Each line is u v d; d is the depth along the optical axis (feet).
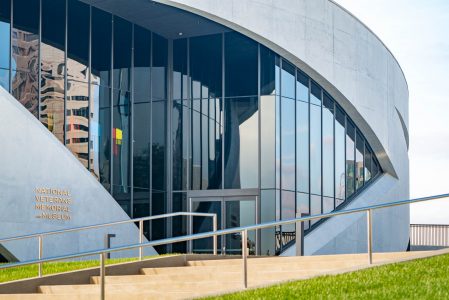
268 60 111.45
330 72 114.73
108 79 105.91
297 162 111.96
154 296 48.98
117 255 101.55
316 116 115.24
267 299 42.93
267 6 109.50
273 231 108.88
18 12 96.22
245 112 111.34
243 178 110.52
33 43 97.30
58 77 99.60
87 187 97.81
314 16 113.50
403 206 135.64
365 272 47.65
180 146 113.39
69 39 101.45
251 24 108.17
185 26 110.22
